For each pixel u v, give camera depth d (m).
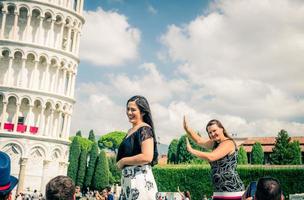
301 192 60.03
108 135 168.38
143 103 7.21
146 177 6.92
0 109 75.06
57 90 78.94
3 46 75.06
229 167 8.32
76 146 91.00
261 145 103.06
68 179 5.25
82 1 85.00
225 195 8.30
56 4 78.50
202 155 8.13
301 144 107.44
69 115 80.44
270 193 5.40
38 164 73.38
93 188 89.75
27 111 75.88
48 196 5.09
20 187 70.31
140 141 6.94
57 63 78.19
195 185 67.75
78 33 83.94
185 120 9.17
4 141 71.31
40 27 77.31
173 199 53.62
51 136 75.75
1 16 76.38
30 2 76.50
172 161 114.94
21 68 76.00
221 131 8.60
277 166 62.47
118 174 116.81
